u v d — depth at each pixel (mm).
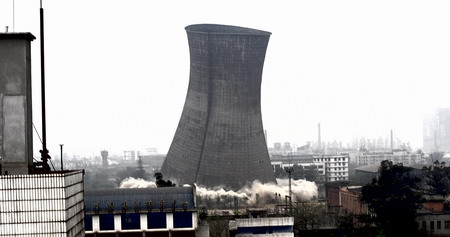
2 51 71000
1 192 68750
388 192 186375
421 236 166125
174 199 120000
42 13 73250
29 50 72750
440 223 181375
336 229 163000
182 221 118062
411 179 199500
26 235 68875
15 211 68750
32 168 72750
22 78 71188
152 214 117625
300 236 159875
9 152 70938
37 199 69000
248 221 129750
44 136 73312
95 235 116625
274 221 130250
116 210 117875
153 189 121688
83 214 78062
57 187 69188
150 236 117375
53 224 69062
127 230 117062
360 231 163625
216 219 156500
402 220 165875
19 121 71125
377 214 174875
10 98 71188
